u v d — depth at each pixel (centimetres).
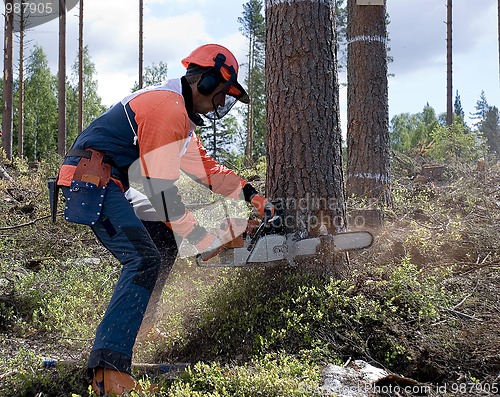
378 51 677
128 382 243
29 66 4484
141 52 2144
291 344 296
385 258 455
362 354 297
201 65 278
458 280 408
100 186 261
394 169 1041
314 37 349
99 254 549
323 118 350
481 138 1208
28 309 395
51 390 255
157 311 343
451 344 301
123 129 267
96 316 356
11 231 600
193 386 244
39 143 4469
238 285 337
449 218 566
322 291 319
